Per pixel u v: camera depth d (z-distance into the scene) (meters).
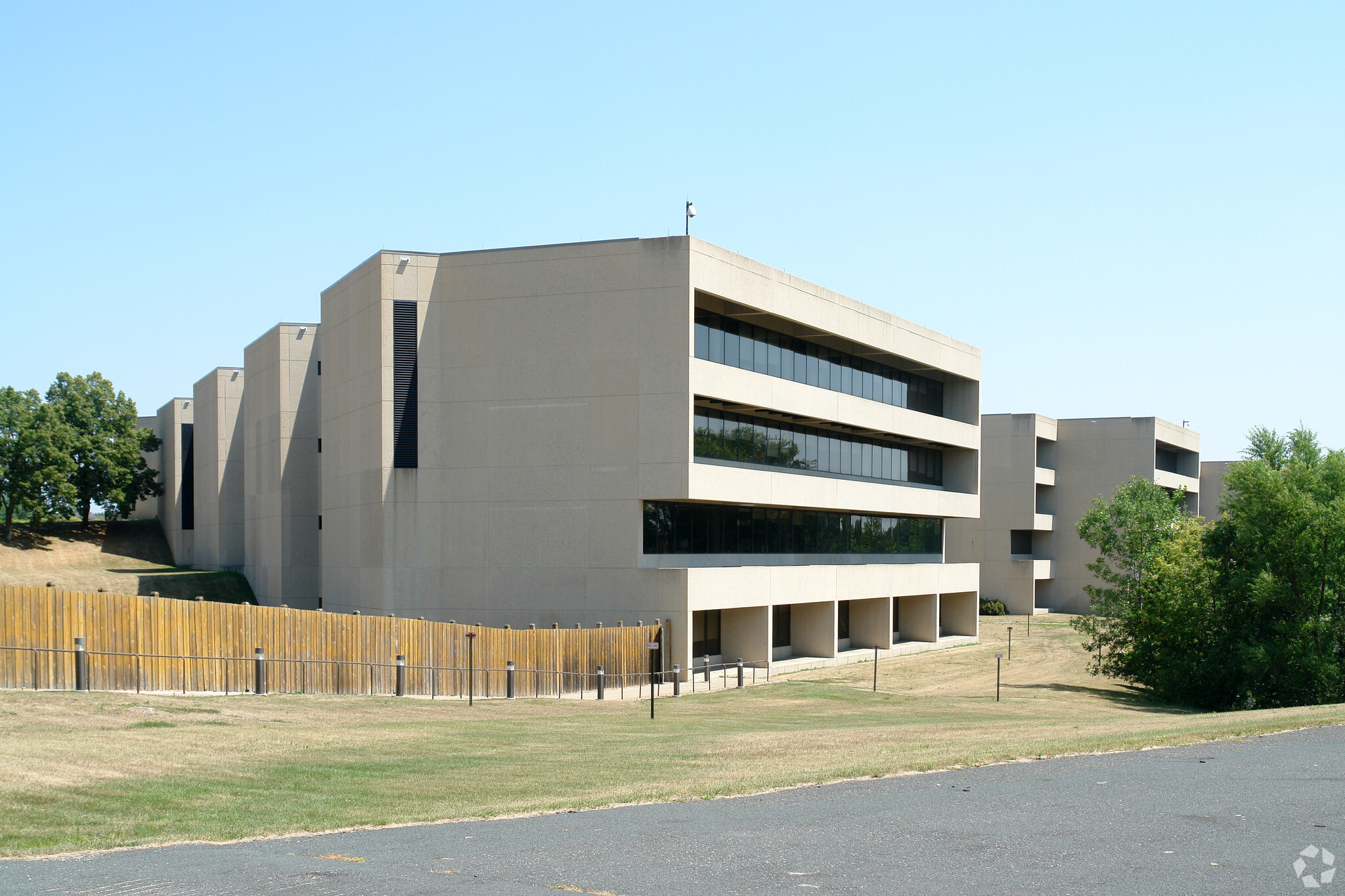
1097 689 44.62
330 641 27.30
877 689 41.53
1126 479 89.06
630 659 38.59
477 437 43.31
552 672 34.81
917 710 33.38
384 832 11.59
